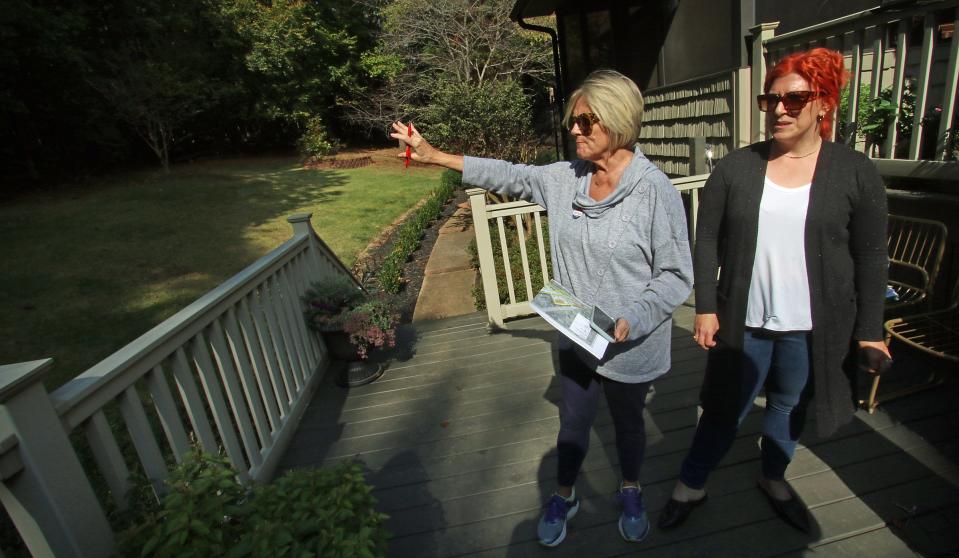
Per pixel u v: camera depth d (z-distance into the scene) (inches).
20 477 48.6
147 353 68.9
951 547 69.1
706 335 69.6
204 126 735.1
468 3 523.8
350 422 116.8
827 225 59.9
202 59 641.0
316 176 631.8
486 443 103.3
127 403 65.4
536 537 78.8
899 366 108.5
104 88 535.5
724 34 182.2
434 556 77.5
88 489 54.2
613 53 283.0
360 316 126.1
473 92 371.9
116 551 53.9
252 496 56.5
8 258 319.6
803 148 61.3
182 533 46.8
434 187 565.6
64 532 50.9
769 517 77.0
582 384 69.8
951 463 82.8
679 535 76.0
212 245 348.5
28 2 476.1
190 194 513.0
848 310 62.4
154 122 610.9
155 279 284.4
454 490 91.0
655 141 252.1
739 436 94.9
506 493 88.8
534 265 209.9
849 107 126.0
